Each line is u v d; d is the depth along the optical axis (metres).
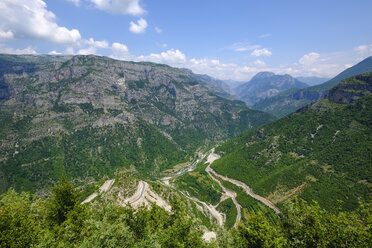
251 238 48.16
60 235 61.16
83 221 68.69
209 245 60.06
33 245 52.62
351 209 142.38
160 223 78.31
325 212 48.38
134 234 67.06
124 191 156.62
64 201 78.38
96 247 48.31
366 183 153.50
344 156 188.12
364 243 38.75
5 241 51.31
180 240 60.94
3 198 81.06
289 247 45.97
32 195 97.25
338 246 41.38
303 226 47.53
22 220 59.72
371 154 173.62
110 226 58.28
